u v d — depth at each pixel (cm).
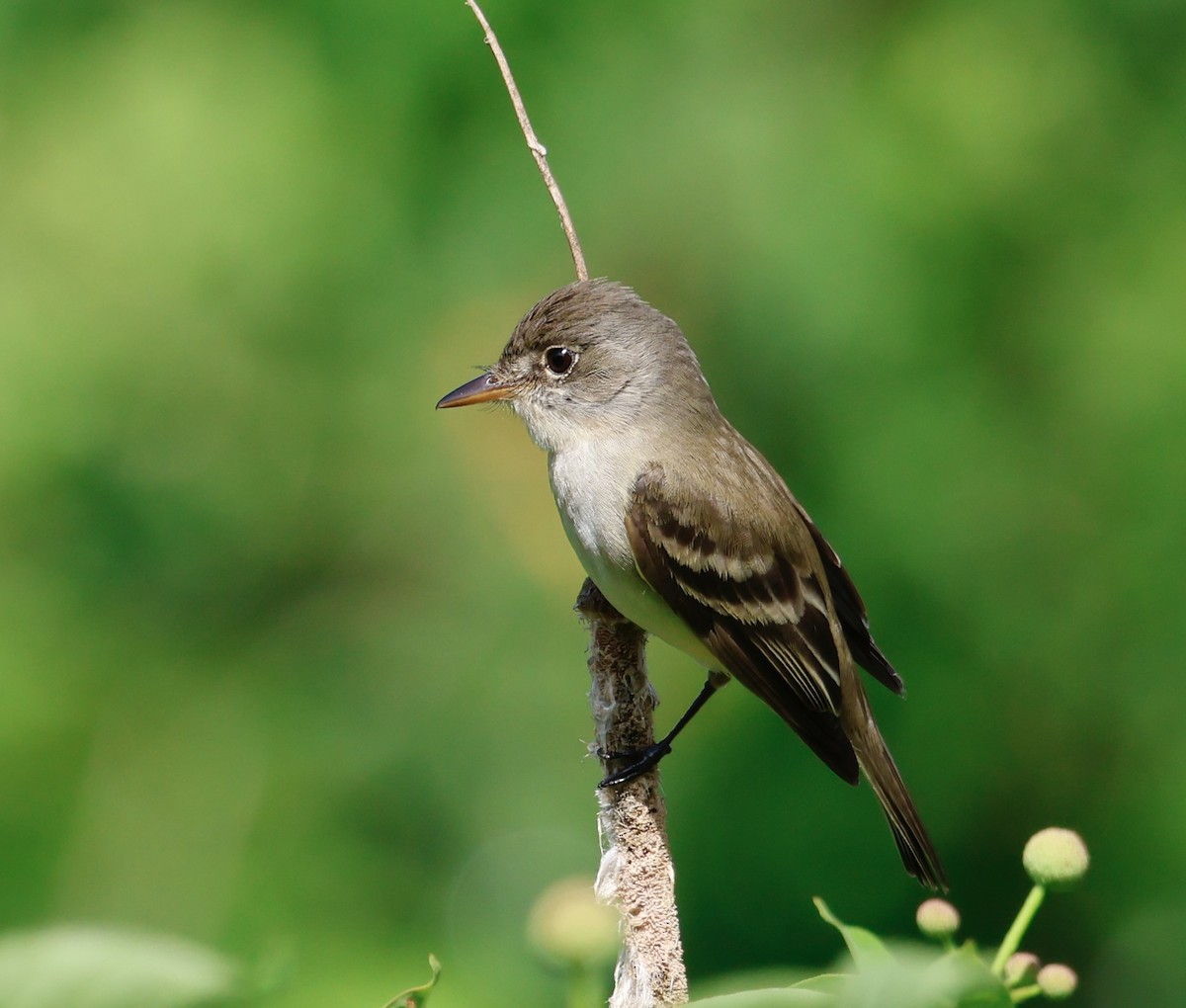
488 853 1102
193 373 1195
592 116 1119
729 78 1116
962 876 1103
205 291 1182
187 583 1201
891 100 1127
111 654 1150
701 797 1088
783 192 1084
